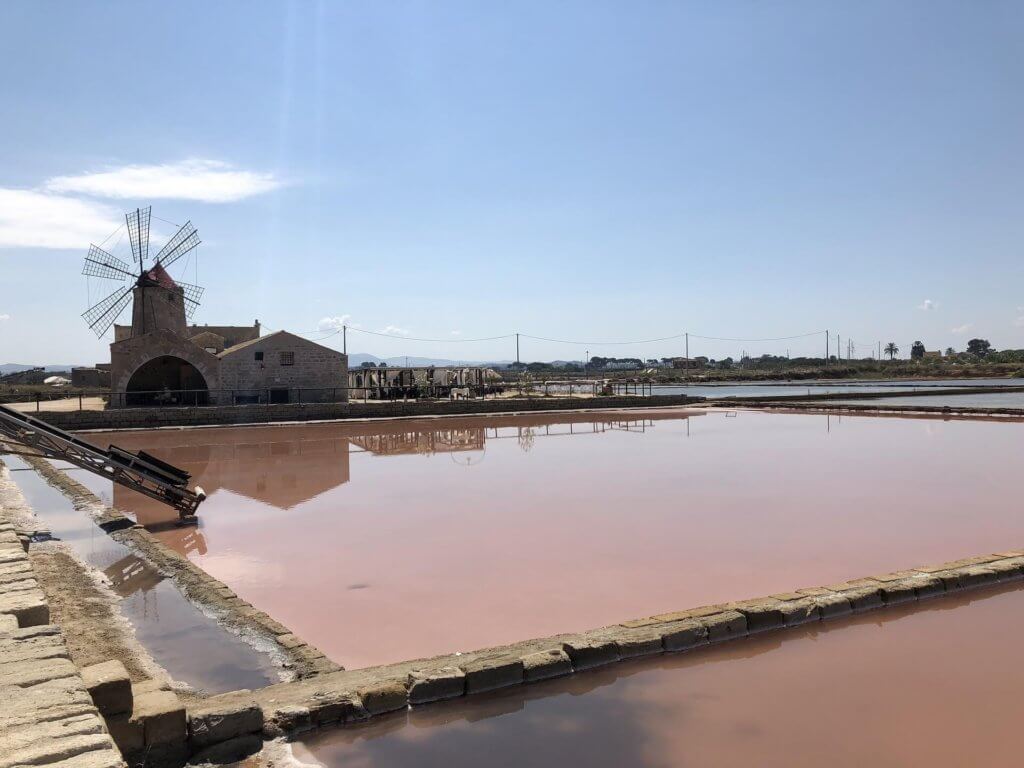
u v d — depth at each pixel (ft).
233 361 119.96
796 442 83.30
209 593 29.99
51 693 14.85
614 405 139.54
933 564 34.22
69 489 56.49
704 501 49.57
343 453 77.87
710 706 20.51
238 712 18.02
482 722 19.77
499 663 21.53
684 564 34.63
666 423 110.01
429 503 50.47
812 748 18.37
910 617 26.86
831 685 21.70
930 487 54.03
